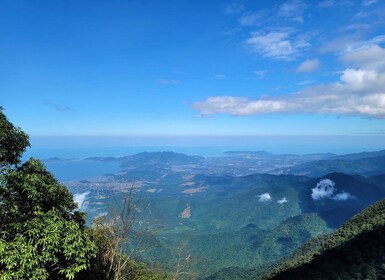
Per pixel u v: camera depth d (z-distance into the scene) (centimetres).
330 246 6366
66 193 1503
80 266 1112
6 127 1207
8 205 1146
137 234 1734
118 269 1658
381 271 4684
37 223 1088
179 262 2277
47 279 1112
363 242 5797
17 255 992
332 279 4838
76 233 1136
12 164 1253
